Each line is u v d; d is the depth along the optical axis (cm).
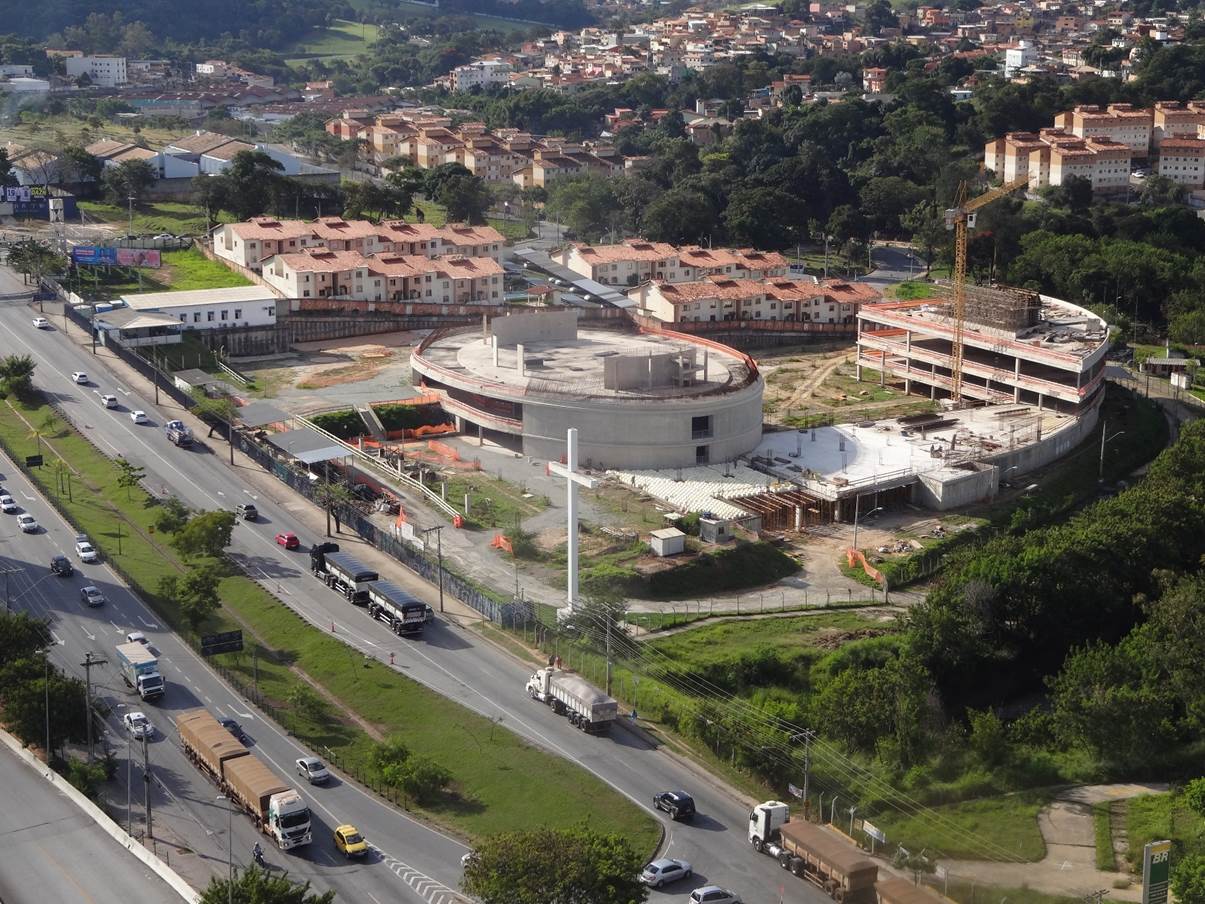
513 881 17150
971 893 19075
